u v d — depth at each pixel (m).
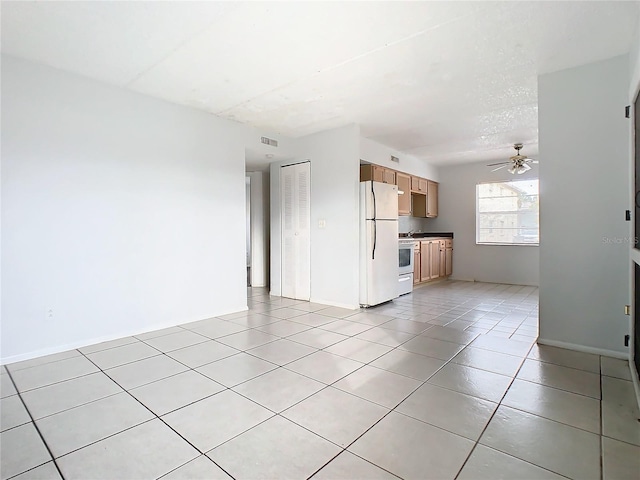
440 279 7.15
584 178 2.90
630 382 2.34
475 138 5.16
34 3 2.06
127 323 3.34
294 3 2.06
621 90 2.74
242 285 4.40
